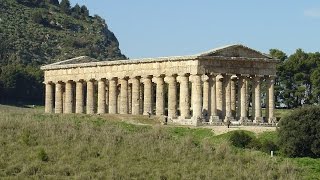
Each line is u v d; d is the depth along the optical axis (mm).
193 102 173625
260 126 162625
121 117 163875
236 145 133500
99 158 114438
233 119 176750
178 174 108625
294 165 117562
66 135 124188
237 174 110000
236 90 196500
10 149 116312
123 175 106500
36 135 123938
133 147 120250
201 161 115688
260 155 122562
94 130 131000
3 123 129750
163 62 181625
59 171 107188
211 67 174750
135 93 188875
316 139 128750
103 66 197125
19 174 105125
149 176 107188
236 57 177375
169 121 170750
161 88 182750
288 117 132000
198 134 145750
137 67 188125
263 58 181250
